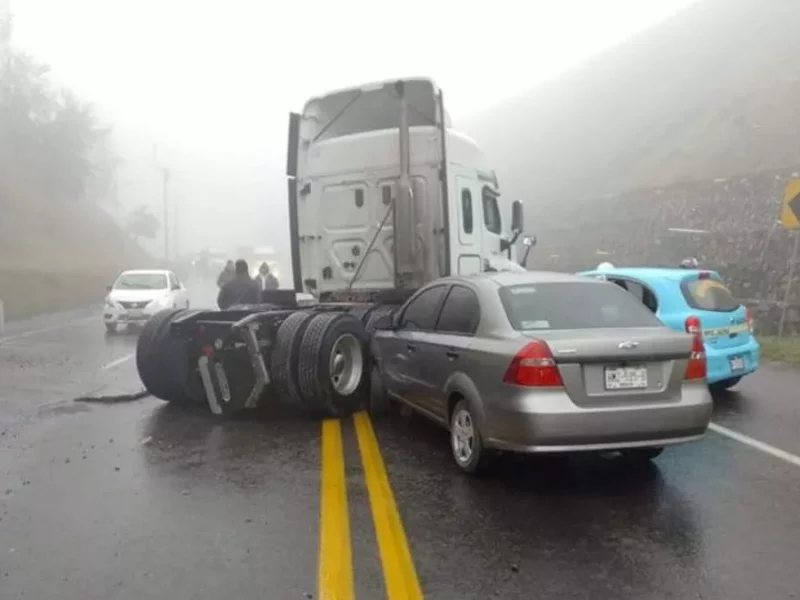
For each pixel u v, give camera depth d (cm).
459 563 406
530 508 493
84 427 741
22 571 398
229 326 788
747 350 848
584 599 365
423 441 680
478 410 537
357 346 802
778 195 1873
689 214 2211
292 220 1027
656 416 505
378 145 948
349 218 977
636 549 425
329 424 755
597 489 532
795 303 1472
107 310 1772
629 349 504
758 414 782
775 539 439
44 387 986
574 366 497
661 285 830
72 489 538
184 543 436
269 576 391
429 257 915
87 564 406
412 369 682
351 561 409
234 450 649
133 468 592
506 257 1113
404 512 486
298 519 475
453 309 632
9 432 719
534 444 490
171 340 832
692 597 368
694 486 539
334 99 984
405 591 372
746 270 1727
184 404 865
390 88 931
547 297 577
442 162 891
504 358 511
